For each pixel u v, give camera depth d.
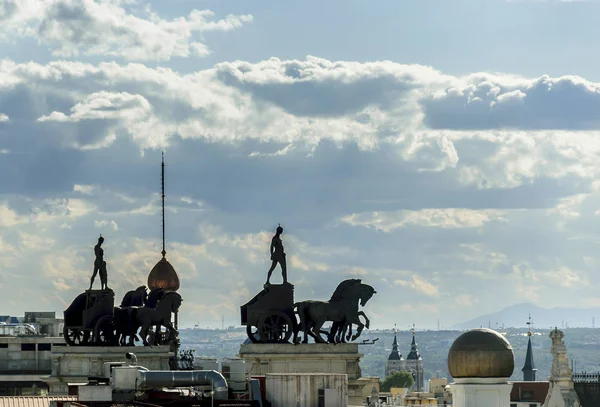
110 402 177.88
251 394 185.00
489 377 196.75
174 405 176.62
